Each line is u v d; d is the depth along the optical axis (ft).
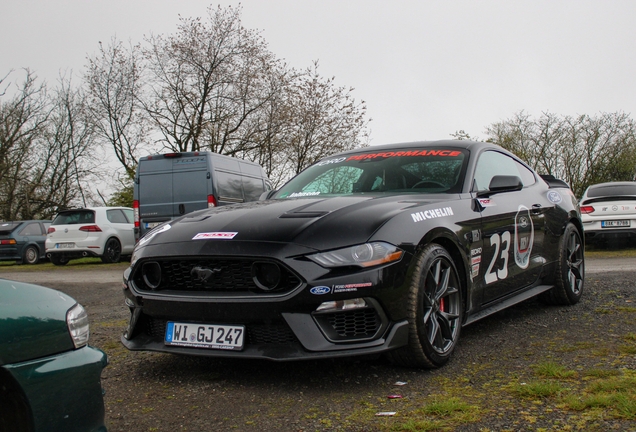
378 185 13.57
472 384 9.74
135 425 8.64
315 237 9.87
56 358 6.22
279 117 90.74
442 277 11.25
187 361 12.24
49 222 63.36
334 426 8.20
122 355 13.05
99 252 49.26
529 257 14.92
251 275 9.88
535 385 9.14
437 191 12.90
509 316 15.49
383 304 9.78
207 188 39.83
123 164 96.99
